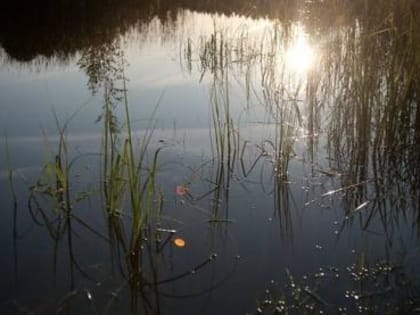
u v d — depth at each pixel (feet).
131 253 10.55
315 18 29.58
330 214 12.19
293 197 12.98
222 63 26.61
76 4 51.21
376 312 8.71
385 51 17.83
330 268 10.05
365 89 15.52
